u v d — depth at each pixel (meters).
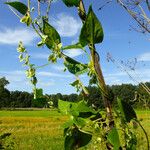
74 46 0.28
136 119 0.27
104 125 0.27
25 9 0.28
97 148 0.27
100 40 0.28
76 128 0.28
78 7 0.28
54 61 0.28
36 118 9.98
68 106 0.28
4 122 8.26
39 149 3.96
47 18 0.28
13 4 0.28
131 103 0.27
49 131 6.03
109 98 0.27
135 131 0.27
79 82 0.28
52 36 0.28
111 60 0.55
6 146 0.54
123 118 0.27
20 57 0.28
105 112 0.27
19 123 8.01
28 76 0.28
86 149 0.28
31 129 6.54
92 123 0.27
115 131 0.26
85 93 0.28
